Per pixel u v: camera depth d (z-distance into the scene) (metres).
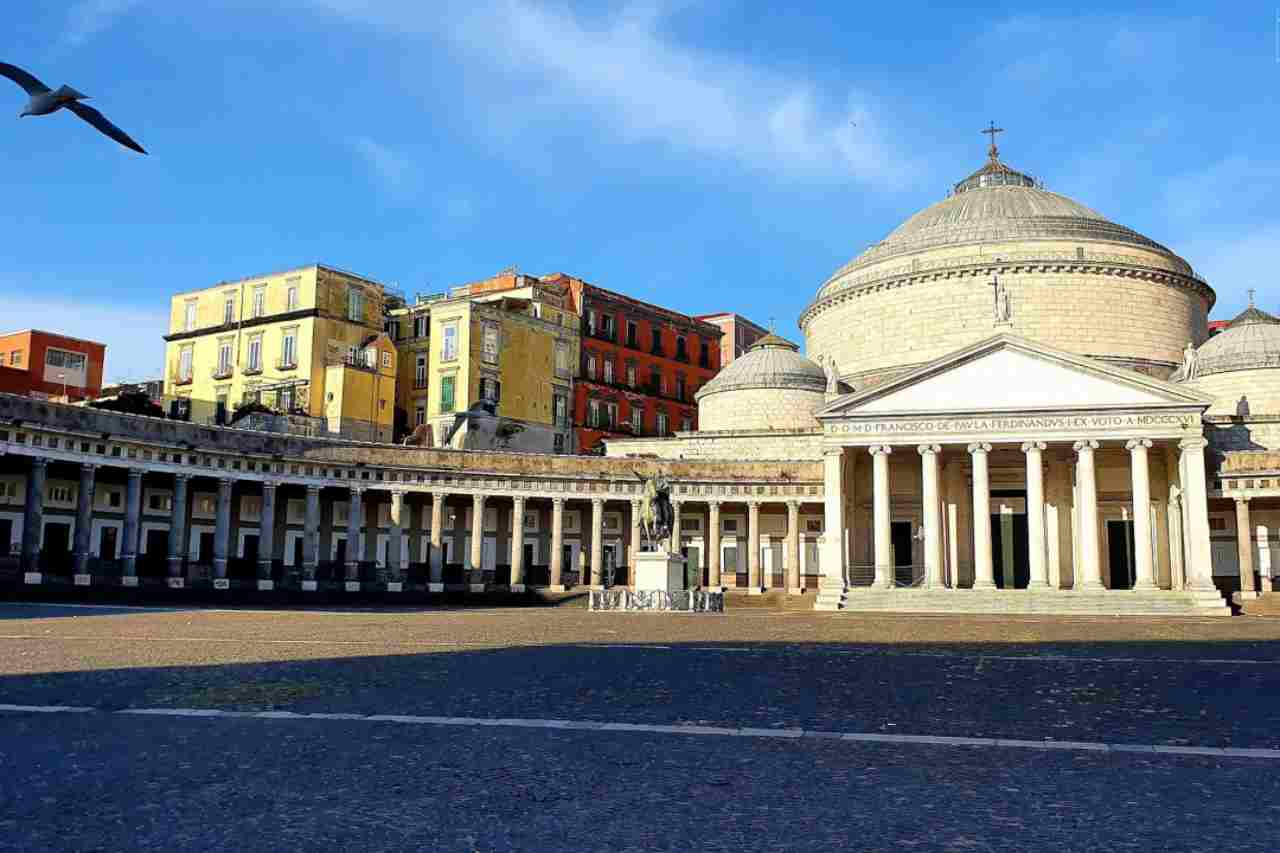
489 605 79.19
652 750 13.12
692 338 129.00
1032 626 45.66
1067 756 12.93
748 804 10.46
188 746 13.09
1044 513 74.88
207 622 40.12
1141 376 69.44
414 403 104.12
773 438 90.25
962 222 95.94
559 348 110.88
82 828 9.47
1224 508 78.12
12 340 101.50
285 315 98.62
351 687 18.91
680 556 62.50
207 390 102.81
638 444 94.25
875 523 73.19
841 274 100.94
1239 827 9.70
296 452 77.38
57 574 68.94
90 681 19.34
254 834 9.34
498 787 11.09
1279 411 81.88
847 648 30.17
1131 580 77.94
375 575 82.12
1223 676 22.67
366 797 10.63
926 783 11.41
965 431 72.50
